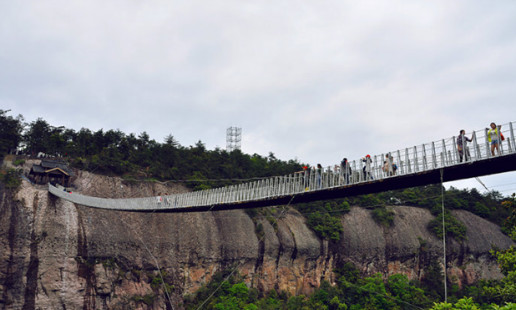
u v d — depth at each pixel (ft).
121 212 192.13
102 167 213.46
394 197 309.22
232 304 180.14
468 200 325.62
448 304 68.18
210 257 206.08
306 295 224.94
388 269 256.93
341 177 100.94
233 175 259.80
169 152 245.45
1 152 193.16
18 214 157.48
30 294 150.71
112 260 176.55
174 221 206.28
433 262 271.28
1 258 148.15
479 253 285.43
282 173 280.72
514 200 114.42
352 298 216.13
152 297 181.16
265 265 220.23
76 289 161.07
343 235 250.78
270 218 237.04
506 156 72.74
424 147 85.56
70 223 169.48
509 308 58.03
